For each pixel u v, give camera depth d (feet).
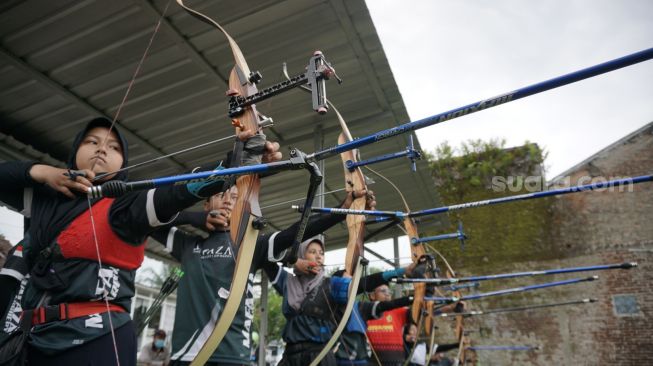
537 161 46.68
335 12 14.87
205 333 10.11
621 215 43.88
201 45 15.56
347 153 12.86
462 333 28.12
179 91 17.49
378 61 16.85
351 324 15.89
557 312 43.09
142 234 7.01
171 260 31.58
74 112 18.13
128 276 7.14
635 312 41.09
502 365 42.73
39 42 14.88
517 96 6.61
